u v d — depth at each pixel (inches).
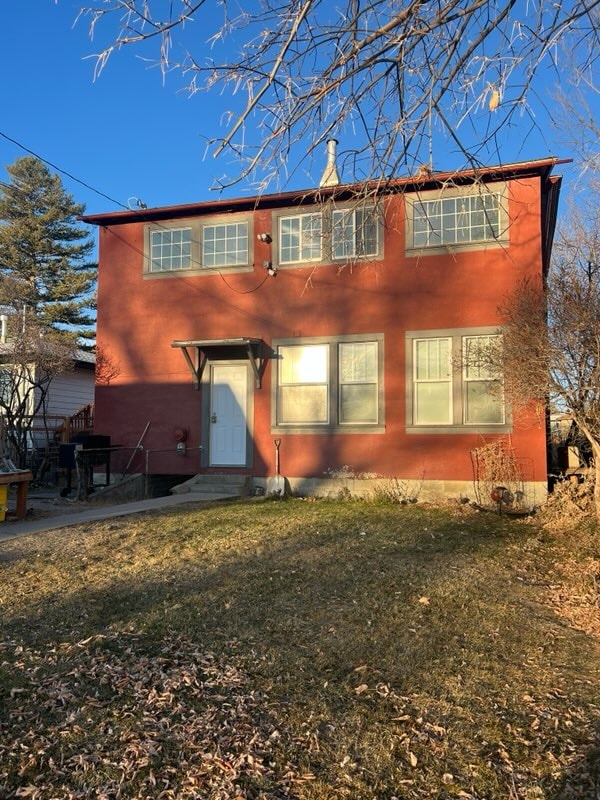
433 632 195.0
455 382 480.7
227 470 533.0
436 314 487.5
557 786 116.6
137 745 128.9
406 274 495.8
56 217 1369.3
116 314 565.0
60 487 568.1
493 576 262.2
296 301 522.6
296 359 522.3
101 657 173.2
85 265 1451.8
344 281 511.2
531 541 331.6
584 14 131.0
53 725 137.4
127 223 567.8
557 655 178.5
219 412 538.6
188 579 250.7
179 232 555.2
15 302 826.8
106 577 255.3
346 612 211.9
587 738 133.0
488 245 475.8
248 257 536.1
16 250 1347.2
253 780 118.1
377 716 141.6
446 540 330.6
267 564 273.1
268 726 136.9
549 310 354.9
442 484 479.8
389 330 498.9
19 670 164.9
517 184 467.8
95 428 562.3
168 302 553.6
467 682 160.1
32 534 339.9
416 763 123.9
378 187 171.2
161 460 546.6
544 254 513.3
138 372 557.3
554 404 378.0
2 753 126.4
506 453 462.0
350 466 503.2
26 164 1363.2
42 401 629.0
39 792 114.5
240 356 536.1
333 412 508.7
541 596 237.3
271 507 436.1
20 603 221.5
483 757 126.0
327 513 409.4
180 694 151.5
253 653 176.6
